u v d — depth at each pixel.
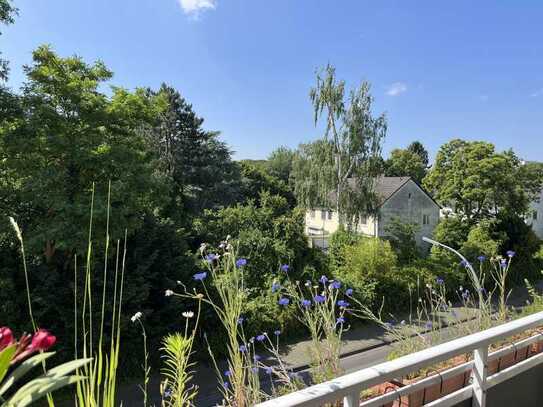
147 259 8.48
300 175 19.70
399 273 12.32
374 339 9.45
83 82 8.65
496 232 16.25
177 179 25.34
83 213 6.87
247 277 9.87
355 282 11.38
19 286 7.72
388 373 1.22
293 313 9.21
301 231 11.90
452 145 22.88
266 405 0.96
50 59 8.43
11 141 7.36
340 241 13.96
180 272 8.89
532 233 17.08
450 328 2.95
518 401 1.84
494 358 1.76
